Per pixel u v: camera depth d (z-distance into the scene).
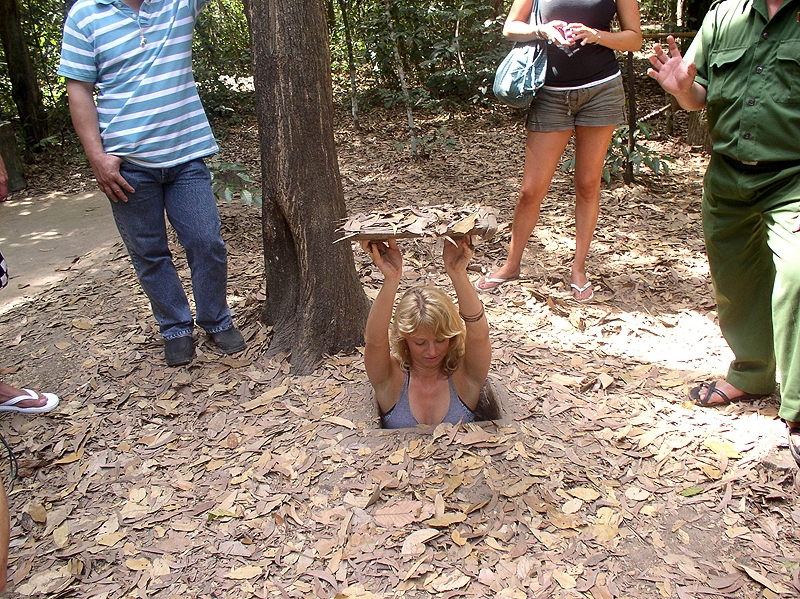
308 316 3.44
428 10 10.38
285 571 2.22
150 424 3.11
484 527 2.32
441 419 2.90
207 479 2.70
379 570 2.19
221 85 10.51
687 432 2.78
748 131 2.42
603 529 2.30
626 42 3.68
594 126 3.83
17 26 8.99
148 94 3.16
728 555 2.20
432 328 2.55
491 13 10.57
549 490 2.47
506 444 2.70
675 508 2.39
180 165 3.33
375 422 2.92
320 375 3.36
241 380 3.38
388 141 8.96
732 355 3.41
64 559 2.36
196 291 3.51
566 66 3.71
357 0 12.14
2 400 3.18
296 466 2.69
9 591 2.23
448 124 9.59
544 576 2.13
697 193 6.09
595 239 5.09
